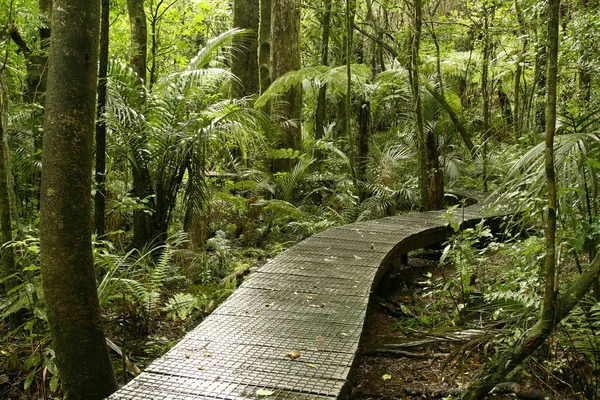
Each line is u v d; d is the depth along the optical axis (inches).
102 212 217.9
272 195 378.9
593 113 134.6
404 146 467.8
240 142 274.7
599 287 141.0
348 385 110.2
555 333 138.9
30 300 162.1
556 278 136.9
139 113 245.8
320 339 127.1
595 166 114.4
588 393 125.6
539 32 284.8
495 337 150.6
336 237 245.8
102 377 114.0
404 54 360.5
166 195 257.9
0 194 164.1
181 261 246.2
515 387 133.4
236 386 103.1
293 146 414.9
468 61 489.4
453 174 446.0
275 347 122.3
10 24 214.4
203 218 279.7
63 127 105.4
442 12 549.3
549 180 102.6
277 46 422.0
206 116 268.7
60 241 107.7
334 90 414.0
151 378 106.0
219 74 284.4
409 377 150.4
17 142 233.0
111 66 241.9
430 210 338.6
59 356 111.2
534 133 174.4
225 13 693.3
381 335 183.8
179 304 193.6
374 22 446.6
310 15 546.9
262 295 161.6
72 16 104.6
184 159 254.5
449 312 199.6
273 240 315.3
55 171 106.3
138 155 248.8
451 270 267.0
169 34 555.2
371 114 463.5
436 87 476.1
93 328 112.7
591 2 258.2
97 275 195.5
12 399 139.6
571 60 246.4
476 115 515.8
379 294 228.5
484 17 393.4
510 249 169.8
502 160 216.8
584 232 126.1
